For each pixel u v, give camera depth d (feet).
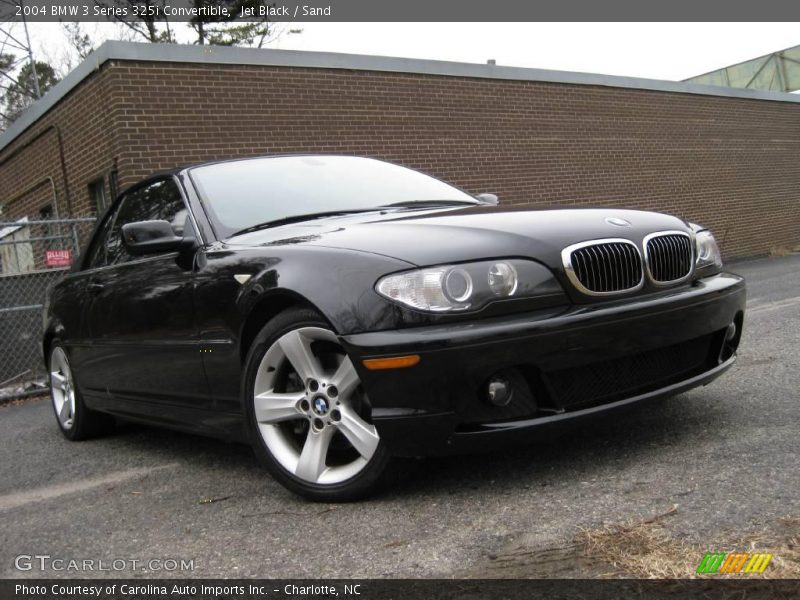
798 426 10.41
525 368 8.72
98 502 10.91
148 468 12.64
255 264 10.07
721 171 51.52
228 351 10.43
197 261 11.16
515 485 9.25
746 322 21.11
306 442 9.55
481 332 8.39
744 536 7.02
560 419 8.77
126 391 13.35
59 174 33.88
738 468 8.93
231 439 11.10
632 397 9.45
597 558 6.93
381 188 13.23
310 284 9.16
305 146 31.35
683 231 10.77
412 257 8.80
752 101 54.03
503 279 8.75
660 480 8.82
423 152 35.19
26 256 39.40
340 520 8.80
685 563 6.59
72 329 14.87
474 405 8.50
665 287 10.07
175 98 28.17
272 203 12.10
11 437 17.19
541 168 40.29
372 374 8.58
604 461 9.77
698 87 49.65
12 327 26.02
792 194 57.52
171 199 12.75
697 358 10.52
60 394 16.40
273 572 7.63
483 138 37.65
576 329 8.80
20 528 10.07
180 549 8.59
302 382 9.59
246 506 9.82
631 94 45.42
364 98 33.19
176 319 11.35
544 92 40.50
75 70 29.73
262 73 30.22
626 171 45.01
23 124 36.58
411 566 7.32
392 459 8.93
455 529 8.11
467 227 9.49
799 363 14.73
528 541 7.55
